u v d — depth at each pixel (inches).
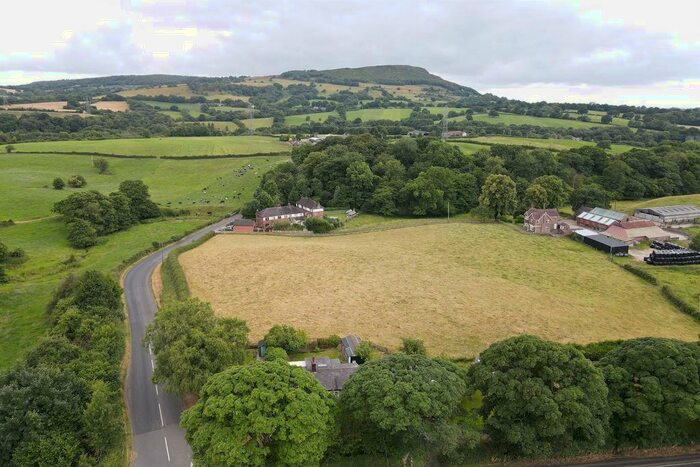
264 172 7864.2
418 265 4254.4
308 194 6633.9
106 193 6466.5
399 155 7490.2
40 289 3523.6
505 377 1785.2
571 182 7165.4
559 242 5014.8
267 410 1596.9
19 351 2642.7
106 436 1809.8
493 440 1844.2
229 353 2160.4
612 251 4586.6
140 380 2474.2
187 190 7239.2
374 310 3341.5
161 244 4913.9
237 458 1494.8
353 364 2421.3
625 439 1851.6
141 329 3070.9
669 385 1809.8
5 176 6884.8
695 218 5792.3
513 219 6008.9
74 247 4719.5
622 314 3314.5
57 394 1824.6
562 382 1776.6
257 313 3277.6
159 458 1888.5
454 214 6427.2
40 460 1647.4
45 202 5851.4
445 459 1798.7
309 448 1567.4
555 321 3201.3
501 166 7135.8
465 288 3740.2
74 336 2524.6
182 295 3432.6
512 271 4131.4
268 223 5649.6
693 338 2970.0
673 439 1867.6
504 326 3125.0
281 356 2512.3
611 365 1937.7
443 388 1692.9
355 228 5565.9
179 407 2234.3
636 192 6825.8
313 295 3592.5
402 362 1851.6
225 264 4256.9
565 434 1758.1
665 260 4220.0
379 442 1770.4
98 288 2874.0
